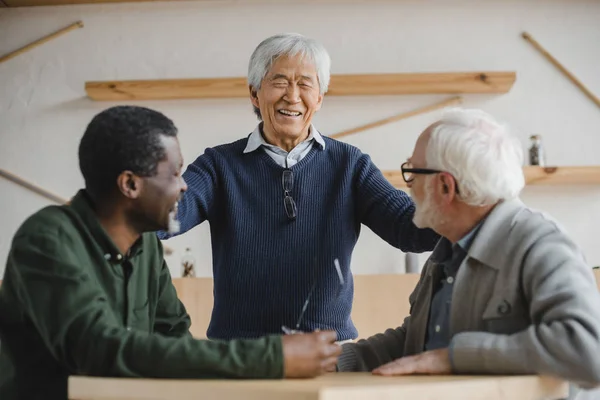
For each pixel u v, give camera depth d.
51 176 4.73
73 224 1.72
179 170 1.79
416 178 1.86
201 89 4.58
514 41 4.70
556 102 4.66
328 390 1.30
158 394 1.43
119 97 4.70
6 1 4.79
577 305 1.57
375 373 1.63
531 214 1.78
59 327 1.57
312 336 1.55
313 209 2.48
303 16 4.74
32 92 4.78
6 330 1.74
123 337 1.54
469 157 1.77
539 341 1.55
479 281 1.77
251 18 4.76
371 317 3.96
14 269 1.66
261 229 2.46
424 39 4.71
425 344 1.94
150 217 1.78
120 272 1.78
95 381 1.46
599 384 1.54
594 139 4.63
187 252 4.51
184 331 2.10
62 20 4.83
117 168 1.72
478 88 4.60
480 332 1.65
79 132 4.74
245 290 2.43
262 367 1.50
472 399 1.45
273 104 2.48
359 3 4.74
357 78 4.55
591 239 4.59
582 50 4.68
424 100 4.68
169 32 4.77
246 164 2.53
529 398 1.53
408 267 4.40
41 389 1.73
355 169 2.55
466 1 4.73
